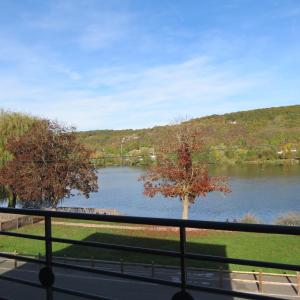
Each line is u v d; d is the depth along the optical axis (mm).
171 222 2525
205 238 30062
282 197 42969
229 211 38438
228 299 15109
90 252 26062
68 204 50438
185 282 2596
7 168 44531
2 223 35594
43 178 43938
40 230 35625
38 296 14250
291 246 27391
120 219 2701
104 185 65938
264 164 65125
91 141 77750
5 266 21719
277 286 18453
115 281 18844
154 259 24094
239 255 25562
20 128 48656
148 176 38531
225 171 62031
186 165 37875
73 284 18516
